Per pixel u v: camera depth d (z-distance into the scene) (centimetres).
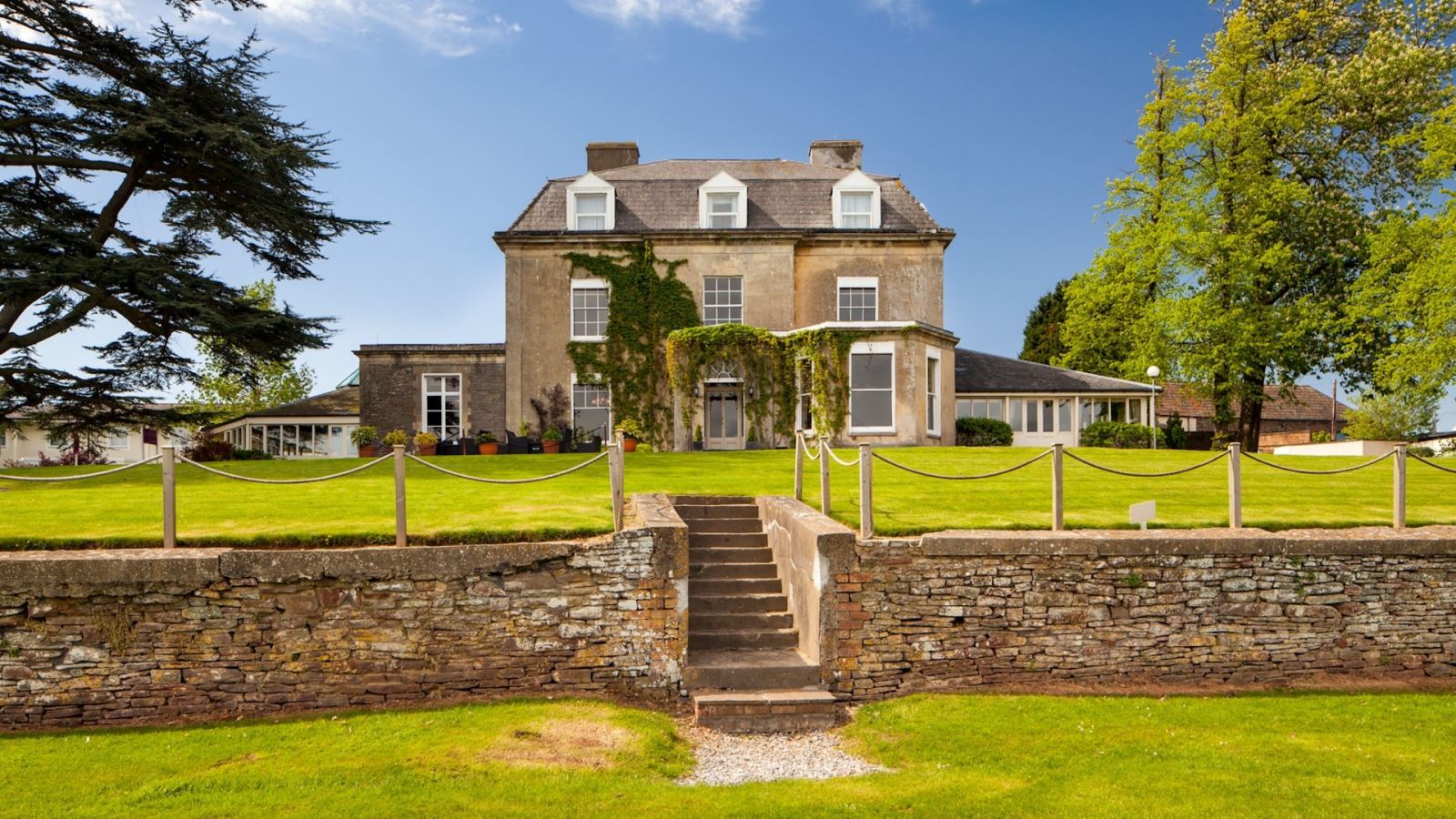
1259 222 2719
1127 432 2762
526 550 914
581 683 916
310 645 883
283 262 2402
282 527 993
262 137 2138
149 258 2067
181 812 626
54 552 888
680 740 817
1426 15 2773
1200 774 701
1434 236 2339
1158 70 3167
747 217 2811
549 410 2734
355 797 650
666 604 923
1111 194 3062
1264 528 1042
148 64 2158
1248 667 966
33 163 2131
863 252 2808
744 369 2555
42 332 2106
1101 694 923
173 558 862
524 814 632
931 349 2533
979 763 741
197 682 866
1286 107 2675
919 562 944
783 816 632
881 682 934
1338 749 756
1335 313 2803
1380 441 2783
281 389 4259
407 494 1302
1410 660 981
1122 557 962
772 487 1446
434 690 899
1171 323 2778
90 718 851
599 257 2758
